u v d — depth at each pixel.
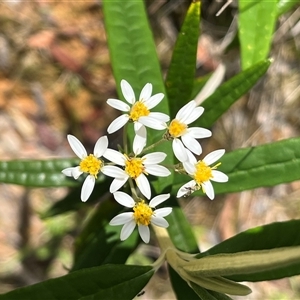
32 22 0.29
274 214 0.30
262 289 0.29
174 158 0.14
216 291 0.11
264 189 0.30
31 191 0.29
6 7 0.29
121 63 0.15
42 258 0.28
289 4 0.16
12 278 0.28
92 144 0.28
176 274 0.15
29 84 0.29
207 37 0.26
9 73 0.29
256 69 0.14
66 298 0.11
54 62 0.29
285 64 0.27
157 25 0.27
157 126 0.12
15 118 0.29
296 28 0.25
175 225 0.15
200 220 0.29
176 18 0.27
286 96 0.28
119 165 0.12
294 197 0.30
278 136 0.29
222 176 0.12
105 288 0.11
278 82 0.28
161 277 0.29
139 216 0.12
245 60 0.15
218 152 0.12
